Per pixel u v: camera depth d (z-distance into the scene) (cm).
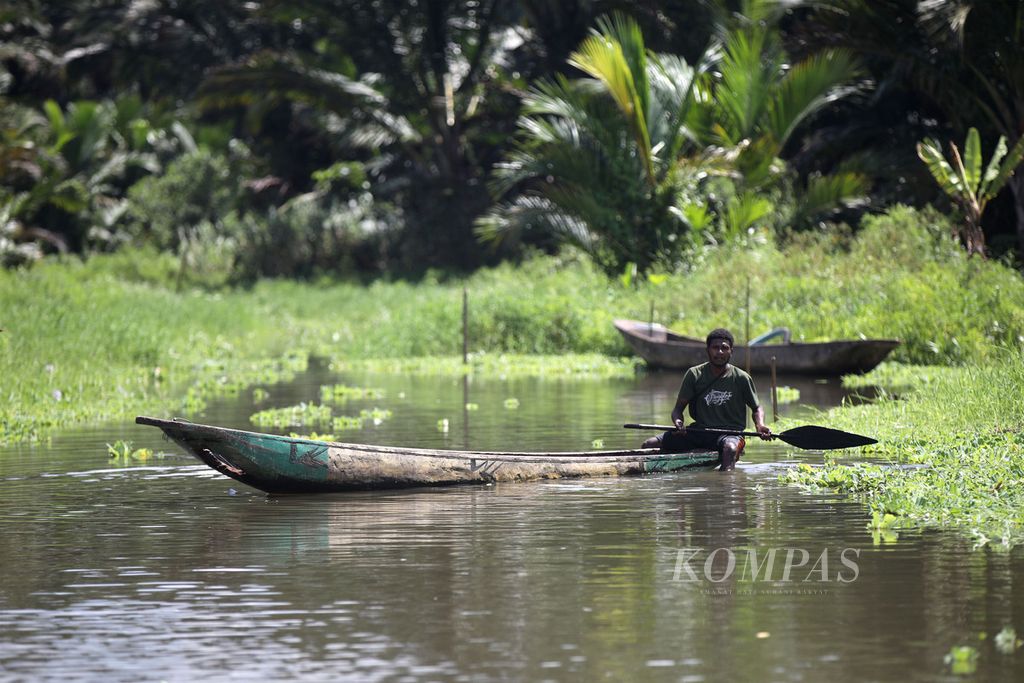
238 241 16262
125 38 16962
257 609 2348
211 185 16950
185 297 12138
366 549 2823
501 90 14838
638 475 3847
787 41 10550
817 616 2266
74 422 5381
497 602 2375
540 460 3781
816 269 8656
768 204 9956
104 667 2039
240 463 3375
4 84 15150
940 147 9694
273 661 2052
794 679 1945
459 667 2011
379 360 9031
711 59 10844
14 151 13388
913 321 7381
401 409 5784
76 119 16462
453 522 3114
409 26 14125
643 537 2914
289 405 6041
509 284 10962
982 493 3256
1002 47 9138
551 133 10706
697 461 3944
